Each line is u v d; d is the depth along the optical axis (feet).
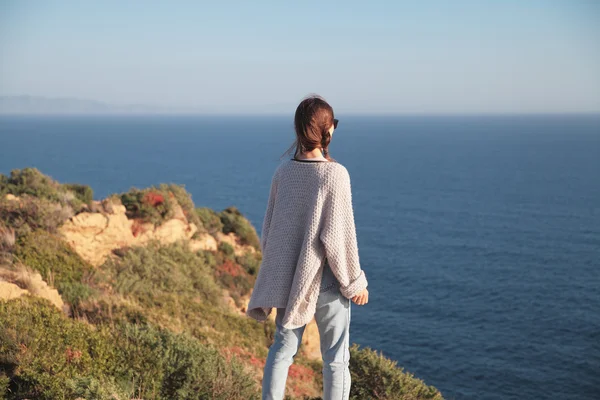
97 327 25.88
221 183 483.51
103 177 500.33
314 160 9.80
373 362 25.61
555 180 524.11
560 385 119.96
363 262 232.73
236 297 62.08
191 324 40.40
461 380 122.21
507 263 231.09
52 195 51.55
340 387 9.94
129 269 48.85
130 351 22.13
